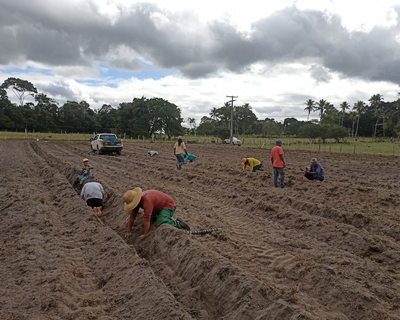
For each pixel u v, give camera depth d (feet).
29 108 280.10
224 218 29.43
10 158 75.82
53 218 28.07
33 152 94.89
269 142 195.11
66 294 15.85
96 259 20.17
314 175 45.55
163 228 22.80
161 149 121.90
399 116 238.48
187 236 21.25
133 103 248.73
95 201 31.83
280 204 33.94
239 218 29.66
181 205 33.55
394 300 15.93
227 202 35.83
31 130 262.26
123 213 29.81
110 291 16.57
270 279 17.62
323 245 22.88
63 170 56.85
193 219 28.63
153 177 53.67
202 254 18.66
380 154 107.86
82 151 103.14
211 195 39.27
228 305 15.14
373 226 26.35
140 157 87.25
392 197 36.04
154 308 14.15
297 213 29.12
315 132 184.96
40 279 17.02
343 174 58.80
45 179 47.34
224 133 216.33
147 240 23.31
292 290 15.94
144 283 16.07
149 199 23.95
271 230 26.14
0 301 15.10
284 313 13.44
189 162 72.59
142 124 237.25
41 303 14.76
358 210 30.27
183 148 57.67
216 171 59.36
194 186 44.73
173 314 13.55
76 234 24.32
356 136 302.04
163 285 15.89
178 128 244.63
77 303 15.31
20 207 29.99
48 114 275.80
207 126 294.66
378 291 16.48
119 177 50.96
